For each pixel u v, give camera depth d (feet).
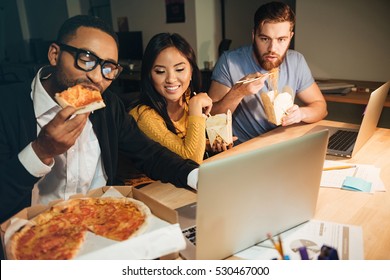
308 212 3.54
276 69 6.55
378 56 10.96
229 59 7.41
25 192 4.18
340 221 3.62
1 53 20.70
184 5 16.08
